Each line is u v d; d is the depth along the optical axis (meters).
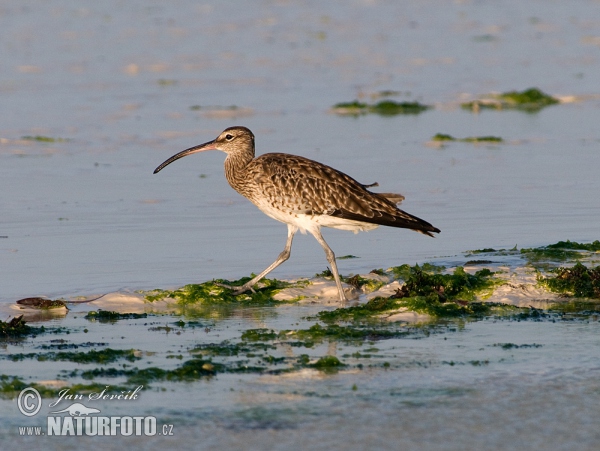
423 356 11.07
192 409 9.55
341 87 35.28
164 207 20.03
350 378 10.34
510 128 28.45
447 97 33.47
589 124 28.77
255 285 14.51
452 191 21.08
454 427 9.05
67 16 48.94
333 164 23.66
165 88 34.84
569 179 22.06
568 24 48.47
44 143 26.17
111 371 10.64
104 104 31.78
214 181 22.47
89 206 20.03
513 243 17.06
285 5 52.91
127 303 13.80
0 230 18.19
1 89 33.84
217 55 41.22
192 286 14.16
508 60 40.38
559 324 12.37
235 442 8.78
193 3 53.12
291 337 11.92
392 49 42.59
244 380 10.33
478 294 13.82
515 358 10.95
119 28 46.50
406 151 25.34
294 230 14.39
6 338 12.01
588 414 9.32
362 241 17.52
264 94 33.94
